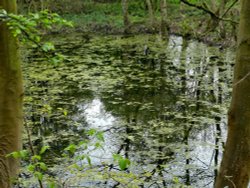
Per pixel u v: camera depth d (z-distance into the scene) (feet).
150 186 14.99
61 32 64.95
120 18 73.15
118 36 61.67
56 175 15.37
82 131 21.15
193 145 19.06
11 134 10.77
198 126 21.72
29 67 37.04
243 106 7.80
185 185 15.08
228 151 8.20
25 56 42.19
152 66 38.14
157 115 23.71
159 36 59.57
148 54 44.62
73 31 66.59
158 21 67.67
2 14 7.38
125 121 22.72
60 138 20.06
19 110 10.96
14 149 10.92
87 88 30.19
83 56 43.75
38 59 40.63
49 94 28.32
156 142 19.51
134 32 64.64
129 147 18.90
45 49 7.91
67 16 73.92
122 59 41.91
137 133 20.77
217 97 27.30
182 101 26.53
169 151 18.38
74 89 29.86
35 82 31.65
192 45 49.19
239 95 7.82
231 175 8.18
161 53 44.98
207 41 48.83
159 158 17.58
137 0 79.05
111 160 17.17
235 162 8.12
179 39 55.21
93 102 26.61
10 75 10.54
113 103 26.40
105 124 22.27
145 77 33.71
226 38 46.09
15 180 11.18
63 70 36.14
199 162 17.25
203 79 32.50
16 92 10.75
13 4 9.92
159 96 27.94
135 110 24.85
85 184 14.58
